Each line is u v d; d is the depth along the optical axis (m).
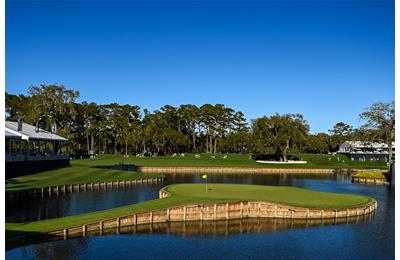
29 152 86.75
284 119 132.50
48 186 60.62
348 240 36.34
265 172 113.50
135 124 169.38
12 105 146.62
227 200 45.59
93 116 166.75
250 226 40.72
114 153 175.25
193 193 51.69
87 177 76.50
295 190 57.59
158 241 35.09
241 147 190.62
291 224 41.75
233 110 192.88
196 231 38.53
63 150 145.38
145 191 66.88
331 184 82.81
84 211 48.78
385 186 78.94
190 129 191.88
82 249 32.31
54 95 132.50
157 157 147.50
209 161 133.88
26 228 34.28
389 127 93.06
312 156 163.38
